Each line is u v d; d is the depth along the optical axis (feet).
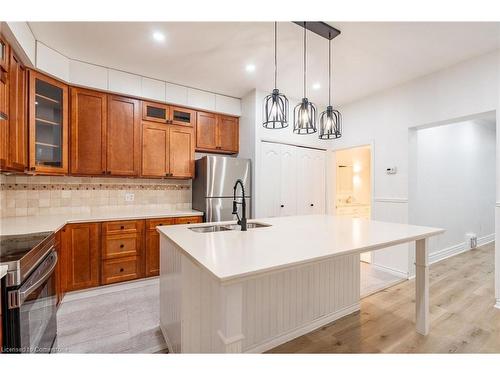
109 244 9.20
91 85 9.48
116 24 7.23
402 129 11.23
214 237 5.29
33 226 6.98
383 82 11.15
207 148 12.41
